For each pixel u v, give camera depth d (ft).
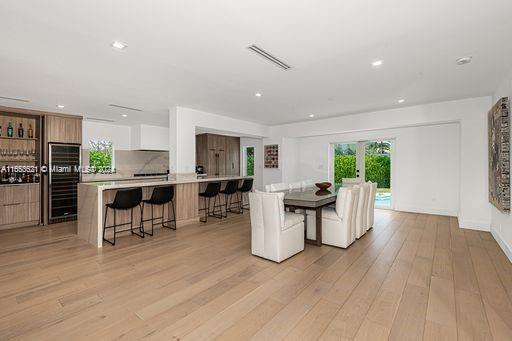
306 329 6.12
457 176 18.30
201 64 9.99
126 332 6.00
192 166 17.89
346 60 9.67
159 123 23.20
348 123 20.18
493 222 13.70
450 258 10.52
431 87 12.96
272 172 25.53
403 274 9.06
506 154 10.63
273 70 10.67
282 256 10.23
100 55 9.14
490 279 8.61
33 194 16.79
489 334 5.89
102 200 12.74
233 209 21.39
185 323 6.34
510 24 7.16
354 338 5.79
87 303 7.23
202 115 18.69
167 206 16.40
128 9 6.43
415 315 6.63
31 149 17.67
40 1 6.06
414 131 19.94
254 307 7.04
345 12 6.60
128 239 13.41
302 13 6.64
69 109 17.38
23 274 9.10
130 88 13.00
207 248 11.96
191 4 6.25
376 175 22.40
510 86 10.61
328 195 12.92
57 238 13.64
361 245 12.31
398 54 9.17
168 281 8.59
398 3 6.23
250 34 7.75
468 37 7.93
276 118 21.59
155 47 8.57
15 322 6.36
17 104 15.81
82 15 6.68
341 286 8.21
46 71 10.59
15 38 7.89
